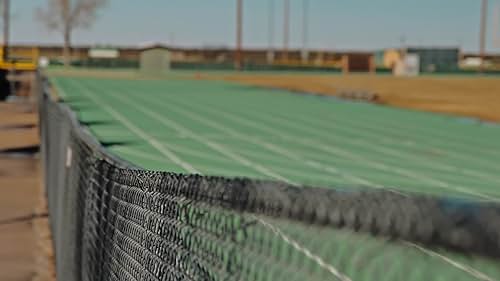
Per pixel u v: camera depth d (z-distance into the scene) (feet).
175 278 10.55
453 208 4.23
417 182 69.56
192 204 9.86
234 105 167.94
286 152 88.43
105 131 102.47
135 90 217.15
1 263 42.09
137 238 13.17
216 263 8.65
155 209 11.90
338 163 80.38
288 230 6.51
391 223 4.71
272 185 7.07
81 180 23.17
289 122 130.00
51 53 546.26
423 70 443.73
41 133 93.56
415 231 4.44
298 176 69.92
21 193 68.13
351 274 5.18
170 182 11.09
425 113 156.04
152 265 11.96
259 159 80.74
